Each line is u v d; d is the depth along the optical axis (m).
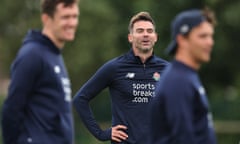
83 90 21.94
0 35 111.75
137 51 21.61
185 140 14.48
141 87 21.44
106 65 21.69
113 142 21.45
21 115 17.36
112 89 21.72
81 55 99.81
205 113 14.88
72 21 17.73
